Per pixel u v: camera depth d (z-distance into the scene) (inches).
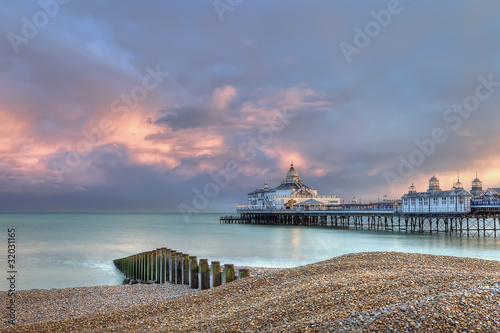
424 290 519.2
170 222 7342.5
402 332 390.0
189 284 1046.4
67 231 3981.3
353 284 591.2
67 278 1363.2
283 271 816.3
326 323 439.2
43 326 611.2
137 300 883.4
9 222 6417.3
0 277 1364.4
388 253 970.7
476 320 399.5
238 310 563.8
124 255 1957.4
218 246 2364.7
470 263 876.0
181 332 497.7
